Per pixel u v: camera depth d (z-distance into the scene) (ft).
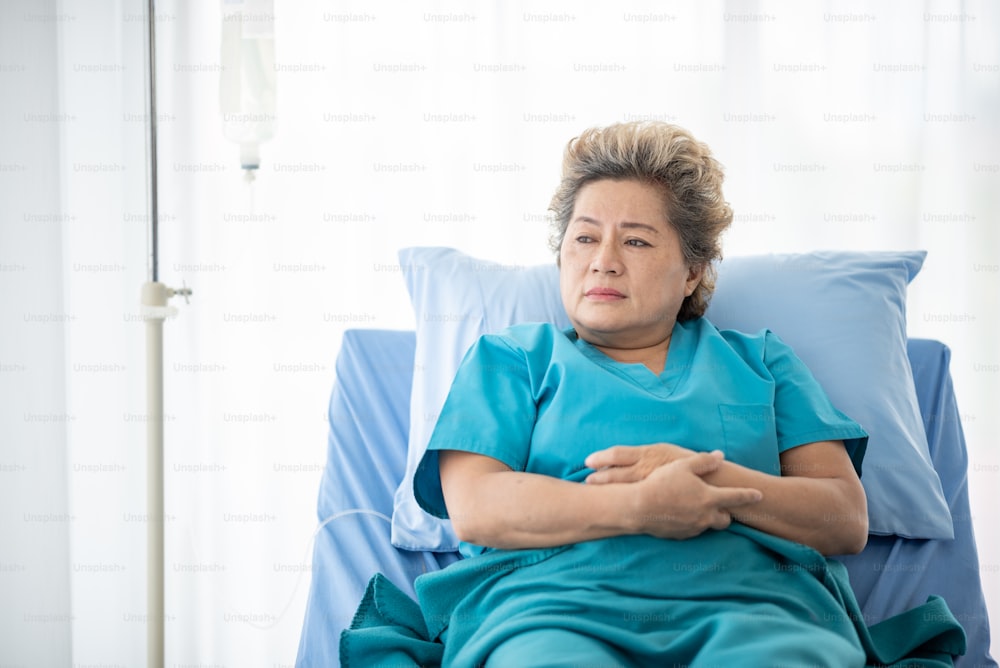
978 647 5.44
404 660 4.57
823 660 4.04
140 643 7.77
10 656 6.89
